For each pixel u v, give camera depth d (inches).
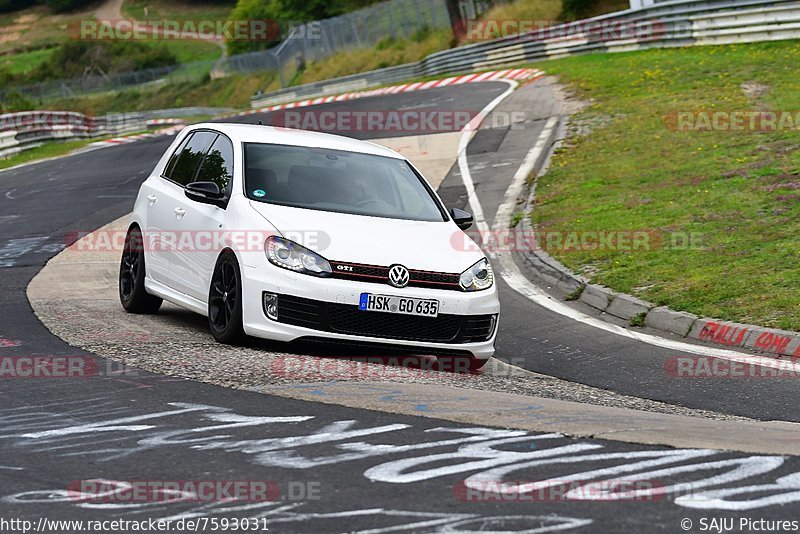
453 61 6358.3
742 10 4153.5
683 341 1354.6
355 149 1306.6
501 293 1686.8
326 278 1064.8
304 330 1059.9
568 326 1450.5
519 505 594.9
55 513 582.9
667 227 1927.9
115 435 749.3
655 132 2861.7
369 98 5108.3
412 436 752.3
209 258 1170.6
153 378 941.8
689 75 3686.0
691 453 719.1
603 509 589.6
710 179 2237.9
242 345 1128.8
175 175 1348.4
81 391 888.3
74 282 1674.5
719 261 1658.5
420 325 1090.1
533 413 844.6
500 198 2513.5
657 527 561.0
